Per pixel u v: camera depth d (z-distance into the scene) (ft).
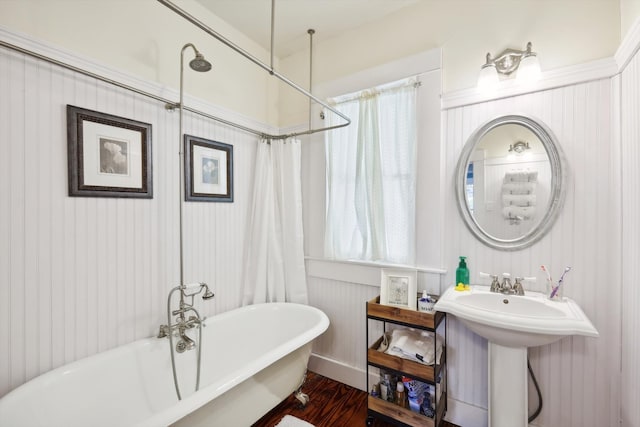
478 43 5.94
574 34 5.10
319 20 7.29
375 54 7.25
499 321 4.33
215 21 7.16
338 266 7.64
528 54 5.20
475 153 5.90
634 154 4.22
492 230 5.74
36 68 4.44
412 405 5.59
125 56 5.51
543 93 5.31
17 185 4.27
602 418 4.86
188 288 5.95
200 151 6.77
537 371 5.34
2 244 4.15
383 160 6.97
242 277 7.79
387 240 6.91
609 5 4.87
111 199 5.31
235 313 6.98
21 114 4.30
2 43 3.96
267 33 7.84
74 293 4.84
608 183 4.82
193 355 6.06
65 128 4.74
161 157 6.07
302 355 6.16
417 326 5.51
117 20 5.41
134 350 5.28
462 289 5.58
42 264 4.51
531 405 5.37
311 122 8.15
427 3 6.55
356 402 6.77
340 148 7.65
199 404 3.91
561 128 5.16
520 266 5.50
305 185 8.43
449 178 6.20
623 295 4.63
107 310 5.23
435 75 6.27
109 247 5.27
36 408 4.06
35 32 4.43
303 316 7.16
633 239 4.27
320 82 8.16
